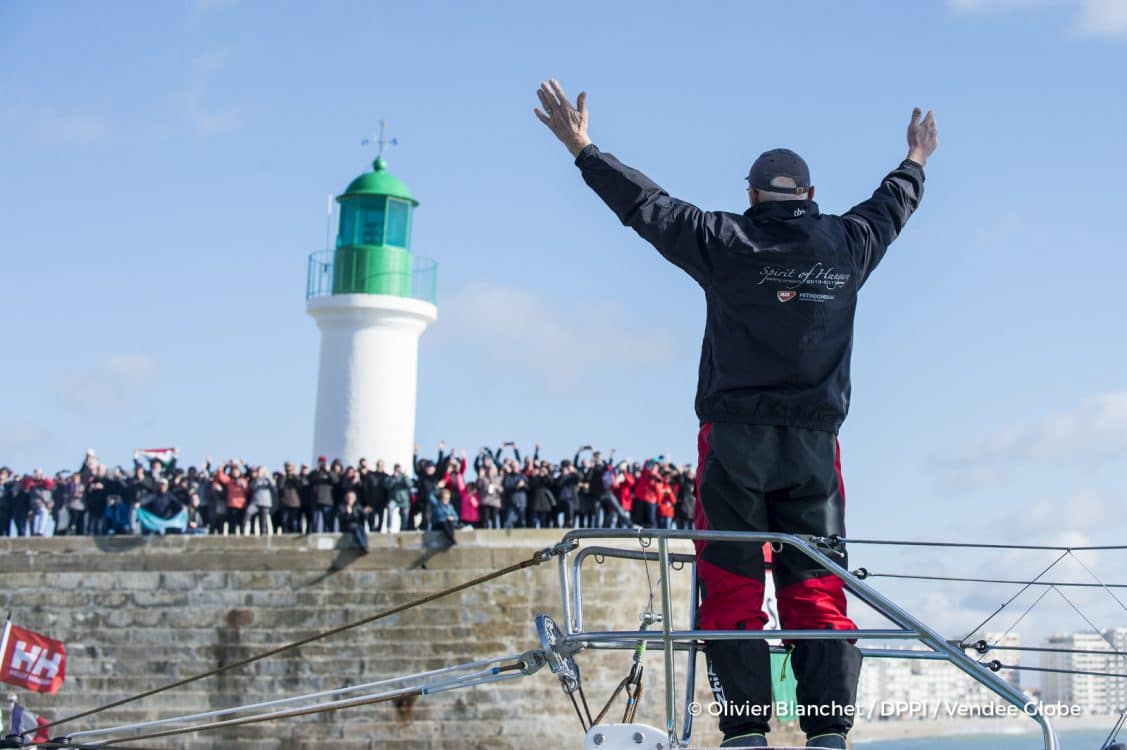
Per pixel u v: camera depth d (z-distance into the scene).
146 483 36.81
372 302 46.88
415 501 36.09
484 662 8.01
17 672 34.28
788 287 6.63
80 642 35.97
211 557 35.91
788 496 6.67
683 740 6.74
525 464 35.88
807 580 6.61
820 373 6.63
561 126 6.96
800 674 6.51
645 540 7.37
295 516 36.59
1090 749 8.06
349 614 35.03
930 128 7.57
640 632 6.35
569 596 6.55
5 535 37.69
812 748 6.24
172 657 35.59
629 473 35.31
